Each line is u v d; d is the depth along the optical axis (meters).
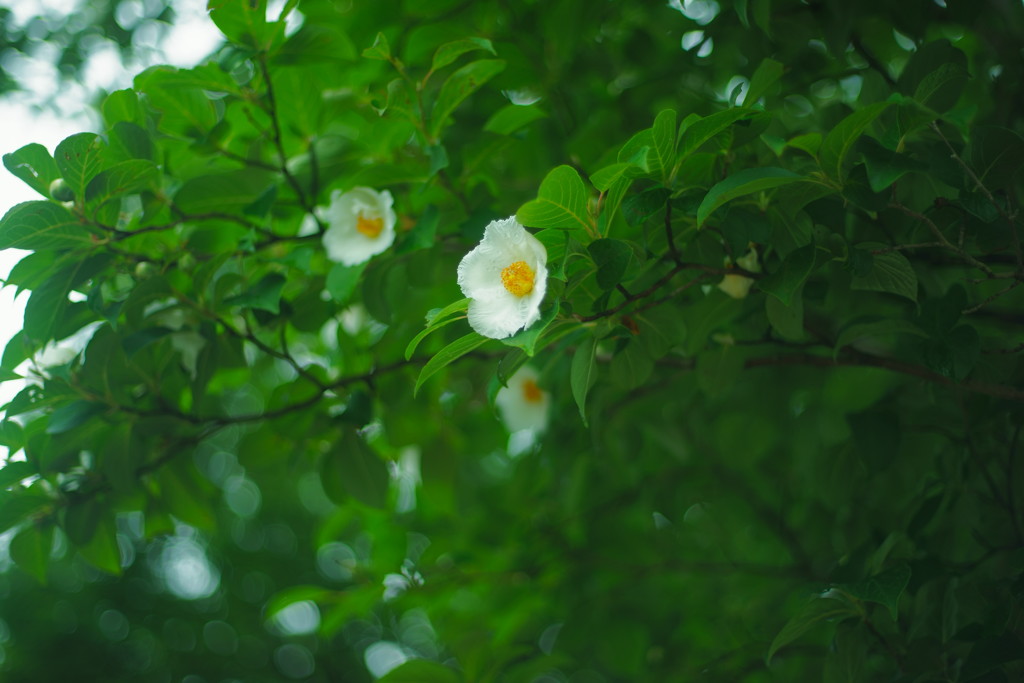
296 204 1.91
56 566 4.23
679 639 2.15
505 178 2.04
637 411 2.06
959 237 1.77
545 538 2.13
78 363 1.88
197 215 1.87
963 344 1.77
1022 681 1.78
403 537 2.11
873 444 1.88
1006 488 1.89
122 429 1.89
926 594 1.85
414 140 1.94
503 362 1.73
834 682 1.82
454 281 2.01
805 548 2.13
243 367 1.92
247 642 4.58
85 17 2.10
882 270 1.78
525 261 1.69
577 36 1.99
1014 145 1.73
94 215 1.80
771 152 1.80
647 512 2.13
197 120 1.89
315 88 1.90
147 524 1.97
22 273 1.81
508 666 1.94
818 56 1.99
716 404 2.11
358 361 2.01
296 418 1.97
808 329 1.86
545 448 2.11
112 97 1.85
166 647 4.45
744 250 1.73
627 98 2.05
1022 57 1.95
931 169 1.75
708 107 2.02
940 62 1.82
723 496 2.22
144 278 1.85
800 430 2.08
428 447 2.08
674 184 1.74
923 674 1.79
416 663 1.84
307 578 4.71
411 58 1.98
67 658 4.22
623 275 1.71
